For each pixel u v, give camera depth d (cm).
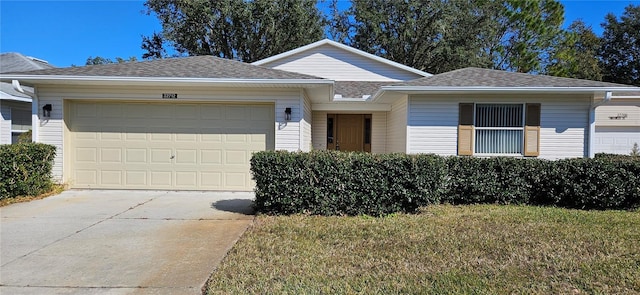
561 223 537
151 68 830
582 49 2788
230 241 454
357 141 1272
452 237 462
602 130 1452
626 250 410
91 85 804
